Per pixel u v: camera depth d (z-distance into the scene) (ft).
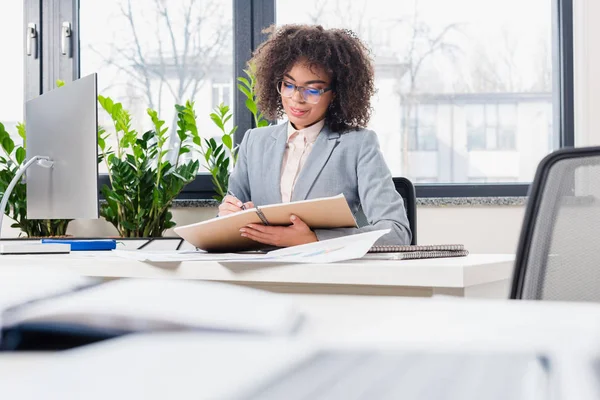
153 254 3.94
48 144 5.50
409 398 0.49
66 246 4.69
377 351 0.60
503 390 0.51
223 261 3.40
